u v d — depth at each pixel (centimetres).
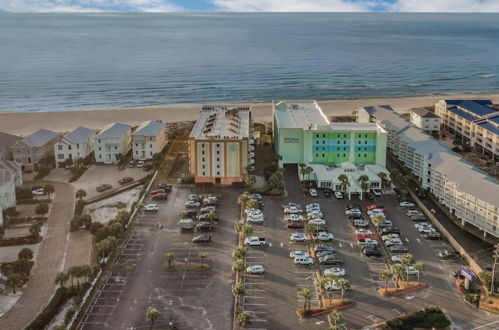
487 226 14788
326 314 11100
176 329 10569
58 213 16925
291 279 12569
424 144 19575
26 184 19688
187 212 16225
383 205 17212
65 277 11838
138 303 11538
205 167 18988
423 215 16250
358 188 17762
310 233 15062
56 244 14662
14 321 10981
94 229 14950
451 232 15288
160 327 10638
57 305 11444
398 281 12394
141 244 14412
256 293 11912
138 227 15538
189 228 15300
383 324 10619
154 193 17938
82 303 11319
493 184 15100
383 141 19938
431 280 12506
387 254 13888
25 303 11675
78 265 12694
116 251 13738
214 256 13738
